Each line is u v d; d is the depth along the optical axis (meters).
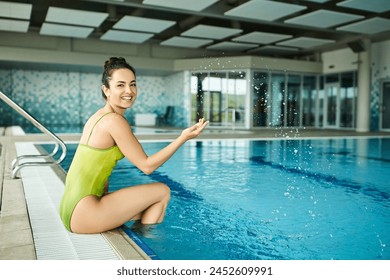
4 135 10.20
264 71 17.08
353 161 6.40
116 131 2.04
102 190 2.24
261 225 2.81
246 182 4.59
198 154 7.23
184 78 17.91
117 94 2.09
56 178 4.08
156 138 9.84
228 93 17.28
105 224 2.19
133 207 2.28
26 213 2.61
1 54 15.09
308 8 10.88
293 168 5.64
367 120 15.02
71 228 2.20
